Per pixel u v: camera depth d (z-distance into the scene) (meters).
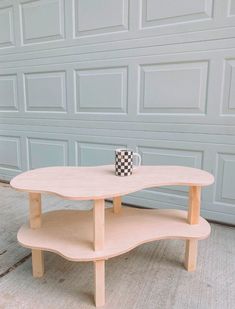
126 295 1.25
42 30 2.46
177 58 1.93
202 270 1.44
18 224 1.98
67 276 1.39
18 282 1.34
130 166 1.37
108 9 2.11
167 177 1.36
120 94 2.20
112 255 1.15
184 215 1.55
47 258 1.55
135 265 1.49
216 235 1.83
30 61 2.60
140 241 1.25
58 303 1.20
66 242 1.24
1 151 3.04
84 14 2.22
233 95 1.82
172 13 1.89
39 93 2.62
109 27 2.14
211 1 1.77
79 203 2.39
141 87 2.11
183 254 1.61
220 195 1.98
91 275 1.40
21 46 2.62
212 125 1.91
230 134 1.87
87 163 2.48
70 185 1.21
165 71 1.99
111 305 1.19
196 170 1.51
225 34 1.77
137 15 2.02
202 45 1.84
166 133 2.08
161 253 1.62
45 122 2.65
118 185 1.21
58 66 2.45
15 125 2.87
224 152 1.91
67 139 2.55
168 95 2.01
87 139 2.44
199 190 1.40
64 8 2.30
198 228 1.40
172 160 2.09
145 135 2.16
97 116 2.35
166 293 1.26
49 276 1.39
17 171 2.97
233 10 1.73
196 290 1.28
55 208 2.27
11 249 1.65
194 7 1.82
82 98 2.39
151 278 1.38
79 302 1.20
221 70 1.82
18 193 2.68
